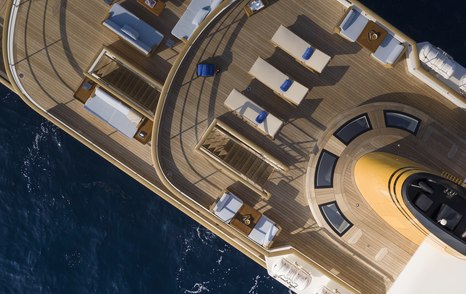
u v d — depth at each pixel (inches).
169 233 1301.7
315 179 976.3
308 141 979.9
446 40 1232.8
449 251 831.7
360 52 973.8
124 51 1034.1
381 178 856.9
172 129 992.9
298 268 959.0
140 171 1032.2
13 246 1298.0
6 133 1315.2
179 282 1282.0
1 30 1102.4
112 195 1311.5
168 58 1024.9
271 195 987.3
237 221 959.0
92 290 1280.8
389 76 972.6
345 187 967.6
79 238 1299.2
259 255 1037.8
